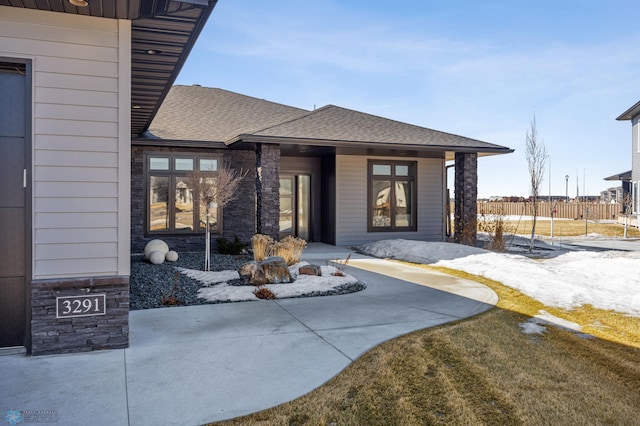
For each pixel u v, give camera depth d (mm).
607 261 10664
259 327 5406
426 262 11195
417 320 5816
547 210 33125
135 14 4516
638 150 24078
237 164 13531
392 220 15703
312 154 15203
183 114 15359
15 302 4398
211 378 3859
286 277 7883
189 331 5215
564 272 9711
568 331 5492
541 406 3469
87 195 4539
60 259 4457
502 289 8031
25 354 4379
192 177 9531
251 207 13688
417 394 3627
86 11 4422
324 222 15797
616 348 4871
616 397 3656
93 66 4555
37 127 4395
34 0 4180
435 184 16188
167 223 12922
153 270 9125
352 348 4664
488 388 3771
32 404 3330
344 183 15039
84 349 4484
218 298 6863
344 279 8203
